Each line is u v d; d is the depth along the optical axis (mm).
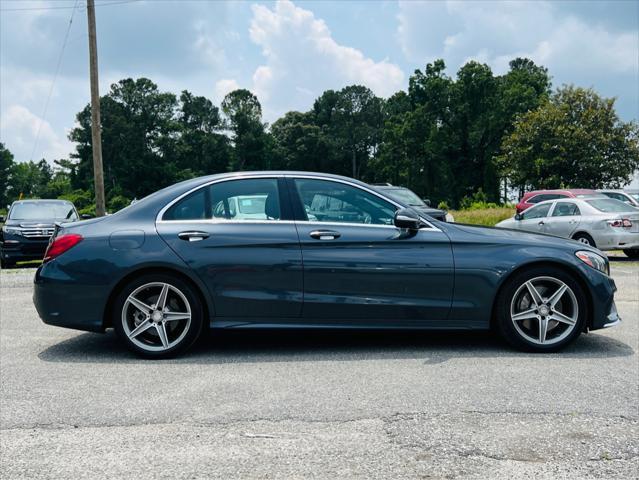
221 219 5250
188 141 108438
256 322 5164
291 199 5305
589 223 14180
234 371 4652
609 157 42125
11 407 3826
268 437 3283
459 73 70562
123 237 5160
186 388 4207
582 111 42812
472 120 69812
